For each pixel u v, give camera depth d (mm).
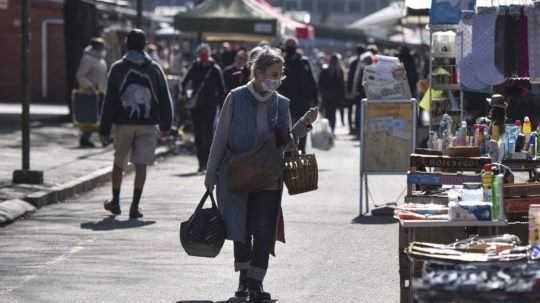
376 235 24531
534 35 21844
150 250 22312
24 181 31391
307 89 37500
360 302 17672
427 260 13125
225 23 56156
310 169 17719
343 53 142000
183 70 65000
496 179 14906
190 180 35719
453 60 30000
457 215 14688
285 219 26859
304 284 19125
